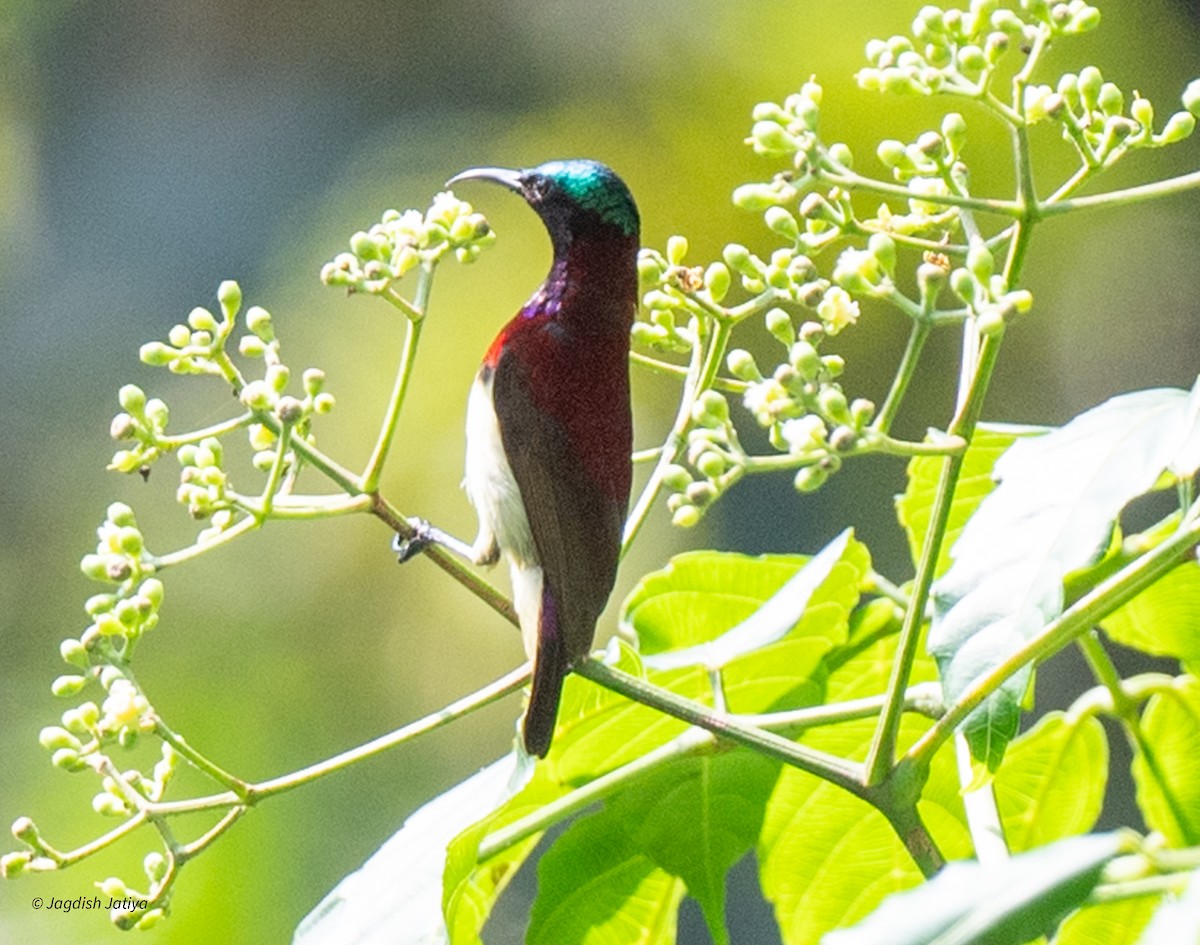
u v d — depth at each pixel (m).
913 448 4.89
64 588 15.56
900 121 14.77
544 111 17.50
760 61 15.66
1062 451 5.08
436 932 5.02
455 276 14.76
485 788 5.48
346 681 13.88
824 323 5.32
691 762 6.18
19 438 17.11
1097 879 3.24
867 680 6.56
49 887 10.37
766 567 6.41
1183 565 6.06
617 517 7.44
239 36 20.08
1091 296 17.34
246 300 18.05
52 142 20.44
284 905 10.78
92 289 19.22
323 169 19.31
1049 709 16.55
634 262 7.93
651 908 6.32
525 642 7.51
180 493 5.39
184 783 11.80
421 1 18.92
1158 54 16.33
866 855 6.47
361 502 5.62
